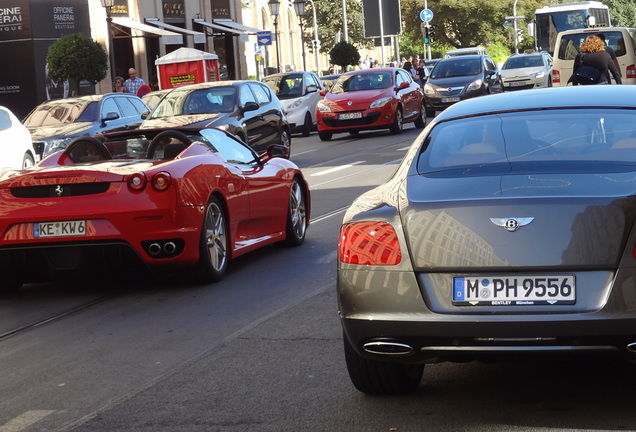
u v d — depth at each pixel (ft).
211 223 30.17
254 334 23.67
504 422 16.46
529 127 18.58
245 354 21.88
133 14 145.69
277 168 35.76
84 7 120.88
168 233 28.32
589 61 63.67
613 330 15.29
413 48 324.39
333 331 23.44
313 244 37.14
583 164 17.15
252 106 64.28
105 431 17.26
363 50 311.47
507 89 149.38
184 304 27.66
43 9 116.26
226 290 29.22
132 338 24.13
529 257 15.62
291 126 106.52
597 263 15.48
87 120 68.69
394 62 183.62
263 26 231.30
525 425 16.25
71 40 101.19
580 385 18.37
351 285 16.55
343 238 16.87
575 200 15.76
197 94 65.26
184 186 28.73
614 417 16.42
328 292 28.02
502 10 301.22
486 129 18.83
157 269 28.73
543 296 15.60
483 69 113.70
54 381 20.77
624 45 92.84
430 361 16.49
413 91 101.81
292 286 29.19
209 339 23.49
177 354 22.33
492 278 15.80
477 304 15.84
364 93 96.17
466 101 20.85
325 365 20.53
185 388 19.57
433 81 112.37
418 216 16.35
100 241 28.19
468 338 15.76
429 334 15.93
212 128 33.19
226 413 17.79
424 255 16.15
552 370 19.47
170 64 114.83
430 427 16.42
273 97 71.92
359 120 95.14
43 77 116.37
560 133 18.24
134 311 27.25
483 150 18.20
